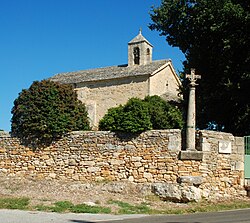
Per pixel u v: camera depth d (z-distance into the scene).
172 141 18.41
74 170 19.84
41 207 14.97
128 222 12.24
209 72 25.61
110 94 34.31
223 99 24.92
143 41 36.72
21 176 20.67
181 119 21.97
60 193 17.91
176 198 17.50
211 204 17.38
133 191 18.22
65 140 20.25
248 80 23.11
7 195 17.45
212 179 18.34
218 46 24.33
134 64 37.00
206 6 24.77
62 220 12.52
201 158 18.08
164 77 34.94
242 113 24.19
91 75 36.69
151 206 16.52
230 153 19.00
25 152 20.84
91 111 34.59
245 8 24.02
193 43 27.06
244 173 19.08
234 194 18.73
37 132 20.66
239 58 23.83
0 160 21.28
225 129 26.45
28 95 20.95
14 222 11.90
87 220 12.66
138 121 18.94
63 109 20.58
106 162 19.38
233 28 23.67
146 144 18.83
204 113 26.03
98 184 18.89
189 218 13.42
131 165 18.92
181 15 27.06
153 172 18.48
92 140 19.78
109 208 15.34
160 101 22.84
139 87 33.09
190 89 18.64
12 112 21.56
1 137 21.44
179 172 18.05
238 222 12.32
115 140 19.41
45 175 20.28
